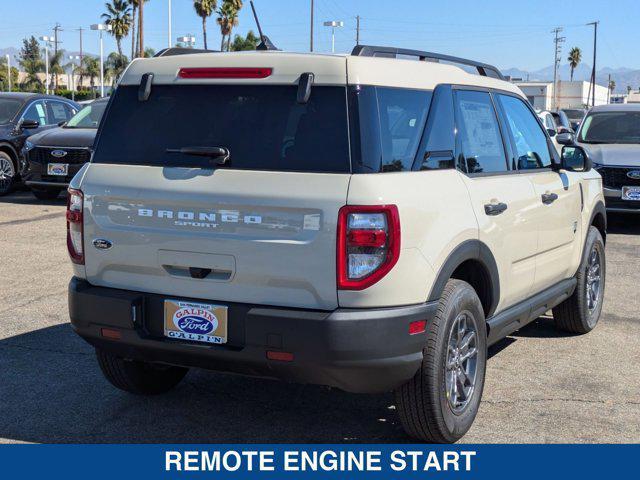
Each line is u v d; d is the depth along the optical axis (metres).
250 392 5.13
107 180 4.17
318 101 3.85
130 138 4.23
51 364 5.59
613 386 5.34
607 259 10.01
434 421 4.08
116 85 4.39
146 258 4.05
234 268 3.84
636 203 11.52
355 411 4.83
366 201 3.63
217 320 3.88
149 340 4.02
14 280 8.10
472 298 4.26
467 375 4.39
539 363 5.82
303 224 3.70
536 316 5.52
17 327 6.47
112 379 4.80
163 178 4.02
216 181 3.89
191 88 4.16
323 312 3.71
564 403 5.00
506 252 4.73
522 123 5.40
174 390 5.13
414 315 3.80
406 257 3.74
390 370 3.78
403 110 4.04
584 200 6.20
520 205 4.92
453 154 4.36
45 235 10.52
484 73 5.20
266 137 3.90
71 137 13.14
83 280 4.30
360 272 3.65
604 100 123.12
